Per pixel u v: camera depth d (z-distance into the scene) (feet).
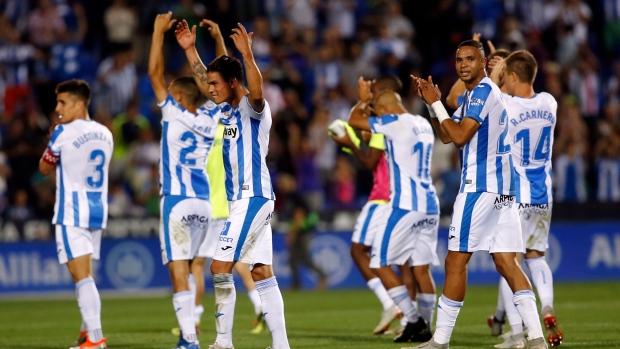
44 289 190.39
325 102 233.35
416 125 103.91
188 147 92.94
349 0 260.21
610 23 266.98
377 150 112.47
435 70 242.17
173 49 234.38
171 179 92.79
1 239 189.37
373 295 177.58
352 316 136.67
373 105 110.83
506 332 106.22
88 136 94.27
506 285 93.56
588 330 108.78
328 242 201.26
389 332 112.06
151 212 201.98
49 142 93.86
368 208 113.91
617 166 221.66
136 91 228.02
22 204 198.49
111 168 211.41
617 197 221.66
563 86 240.53
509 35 236.22
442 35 250.16
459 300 84.99
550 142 98.53
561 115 223.10
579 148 219.20
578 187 216.95
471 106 82.53
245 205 82.79
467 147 84.28
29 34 237.66
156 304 164.45
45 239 191.72
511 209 85.35
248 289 116.57
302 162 216.54
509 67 98.43
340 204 216.13
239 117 82.94
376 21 247.91
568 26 253.03
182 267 91.76
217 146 112.68
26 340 111.04
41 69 233.76
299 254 195.62
